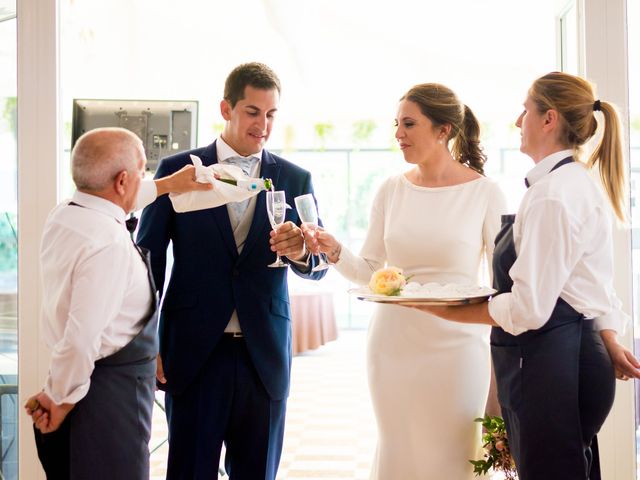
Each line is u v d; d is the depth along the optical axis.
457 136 2.77
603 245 2.02
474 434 2.63
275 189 2.60
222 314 2.46
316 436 5.09
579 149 2.11
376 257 2.82
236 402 2.49
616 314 2.13
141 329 2.07
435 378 2.60
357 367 7.75
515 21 8.26
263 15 8.20
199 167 2.34
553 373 1.94
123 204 2.08
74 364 1.87
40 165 2.89
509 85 9.25
